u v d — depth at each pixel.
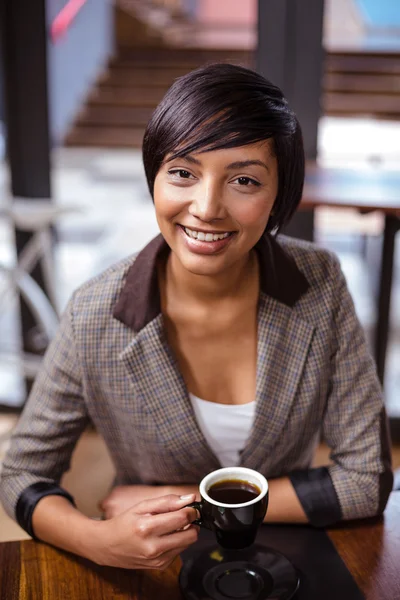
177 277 1.15
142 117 6.61
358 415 1.24
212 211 0.95
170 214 0.98
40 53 2.53
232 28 8.12
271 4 2.47
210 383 1.21
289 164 1.00
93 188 5.75
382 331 2.54
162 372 1.16
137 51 6.94
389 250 2.43
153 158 0.98
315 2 2.45
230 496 0.97
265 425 1.19
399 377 3.05
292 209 1.07
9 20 2.50
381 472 1.19
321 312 1.21
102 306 1.17
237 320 1.18
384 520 1.16
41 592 0.99
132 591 0.99
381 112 5.73
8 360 2.79
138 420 1.19
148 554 0.98
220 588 0.98
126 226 4.96
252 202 0.96
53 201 2.71
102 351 1.17
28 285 2.72
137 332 1.15
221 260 1.00
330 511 1.14
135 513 1.01
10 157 2.65
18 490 1.18
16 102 2.59
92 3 6.58
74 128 6.64
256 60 2.55
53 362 1.23
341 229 4.81
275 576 1.00
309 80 2.55
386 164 2.75
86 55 6.62
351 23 7.57
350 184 2.41
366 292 3.91
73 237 4.74
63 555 1.07
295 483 1.17
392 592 0.99
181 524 0.97
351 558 1.06
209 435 1.22
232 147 0.92
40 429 1.24
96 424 1.27
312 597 0.98
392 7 7.48
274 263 1.17
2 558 1.07
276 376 1.19
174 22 7.92
